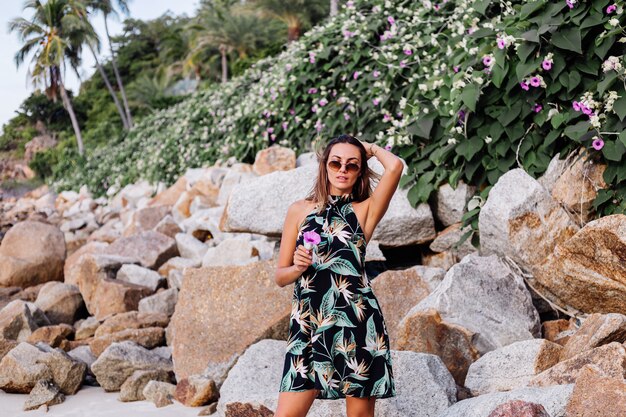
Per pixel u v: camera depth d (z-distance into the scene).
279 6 30.33
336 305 2.98
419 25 7.23
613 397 2.96
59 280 9.60
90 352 6.02
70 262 9.47
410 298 5.02
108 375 5.28
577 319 4.70
